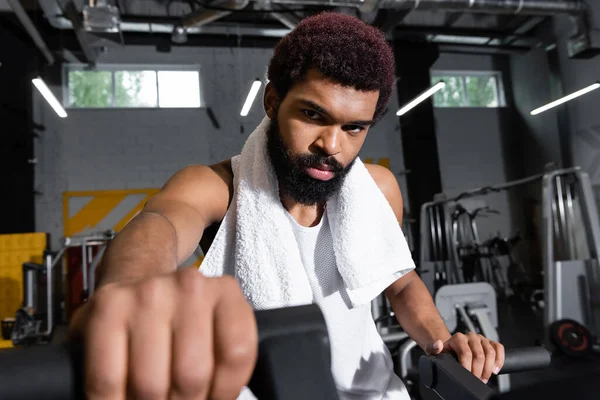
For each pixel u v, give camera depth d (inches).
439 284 172.9
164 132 228.8
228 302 8.4
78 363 7.7
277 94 22.6
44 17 218.7
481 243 232.4
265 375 8.6
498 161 262.8
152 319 7.9
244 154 25.5
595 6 198.7
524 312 205.0
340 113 20.9
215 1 167.8
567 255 137.3
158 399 7.8
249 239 23.8
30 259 192.4
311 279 25.6
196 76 238.2
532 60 257.8
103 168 221.8
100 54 227.0
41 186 215.9
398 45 253.3
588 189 124.1
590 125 221.3
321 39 20.2
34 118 217.9
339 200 25.8
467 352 22.4
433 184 246.1
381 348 29.5
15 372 7.5
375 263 26.0
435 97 264.7
